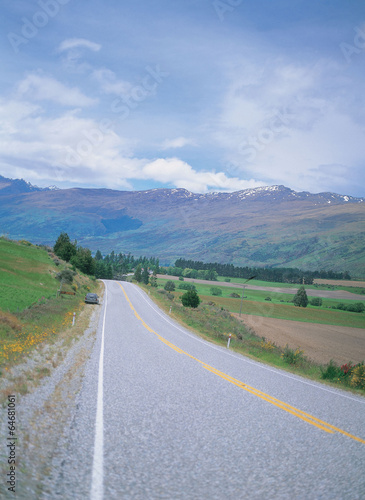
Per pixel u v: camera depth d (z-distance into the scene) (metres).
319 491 4.32
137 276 151.50
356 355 41.81
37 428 5.48
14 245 78.81
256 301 120.25
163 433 5.83
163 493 3.96
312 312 102.62
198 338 23.95
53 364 10.80
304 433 6.49
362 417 8.17
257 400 8.64
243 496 4.05
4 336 14.27
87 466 4.42
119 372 10.74
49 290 48.34
